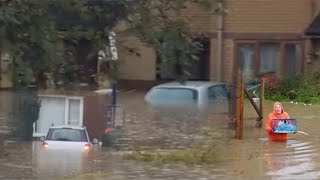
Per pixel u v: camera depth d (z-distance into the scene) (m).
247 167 12.83
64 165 12.91
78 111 16.55
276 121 16.36
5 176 11.66
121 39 6.13
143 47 6.18
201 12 6.07
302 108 23.92
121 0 5.80
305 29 27.88
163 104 18.42
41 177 11.66
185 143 15.57
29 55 5.47
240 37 27.45
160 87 18.97
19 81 5.43
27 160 13.25
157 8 5.88
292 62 28.23
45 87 6.41
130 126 16.98
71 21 5.73
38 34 5.49
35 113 15.08
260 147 15.44
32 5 5.46
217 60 26.67
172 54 5.91
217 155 14.05
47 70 5.71
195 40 6.16
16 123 15.21
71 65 5.99
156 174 12.04
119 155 14.21
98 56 6.08
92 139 16.36
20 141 15.23
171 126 17.08
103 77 6.20
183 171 12.38
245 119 18.67
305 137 17.17
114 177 11.71
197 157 13.70
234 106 17.86
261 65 27.88
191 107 18.28
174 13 5.94
